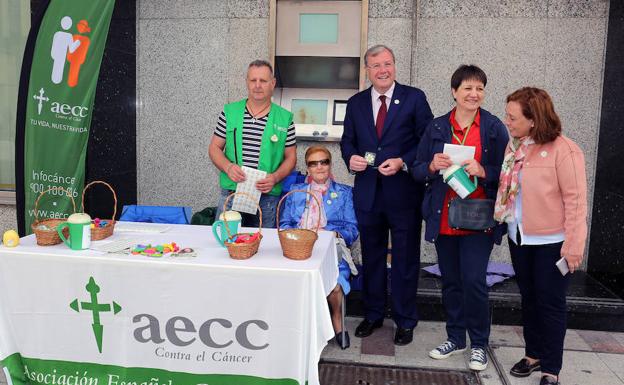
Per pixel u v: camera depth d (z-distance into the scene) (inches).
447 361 120.8
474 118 110.9
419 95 125.1
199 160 175.9
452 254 118.9
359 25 161.8
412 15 161.2
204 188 176.9
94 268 91.0
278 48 165.2
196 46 171.8
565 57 160.2
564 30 159.5
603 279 154.2
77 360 95.0
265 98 130.8
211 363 91.1
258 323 88.4
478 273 111.6
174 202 178.5
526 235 101.6
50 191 128.8
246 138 131.8
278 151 132.7
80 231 94.8
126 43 170.4
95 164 170.9
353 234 131.1
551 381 104.9
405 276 127.6
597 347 129.6
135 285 90.3
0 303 94.6
